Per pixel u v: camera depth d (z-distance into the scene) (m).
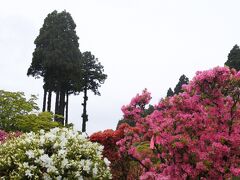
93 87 59.41
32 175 8.28
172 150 9.98
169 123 10.21
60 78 48.19
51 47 48.69
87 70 58.53
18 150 8.65
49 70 48.06
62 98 50.03
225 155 9.70
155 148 11.61
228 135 9.90
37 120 18.19
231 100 10.31
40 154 8.51
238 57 40.53
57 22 50.41
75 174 8.59
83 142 9.52
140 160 12.26
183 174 9.80
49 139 9.01
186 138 9.80
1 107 19.06
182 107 10.35
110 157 15.15
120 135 15.55
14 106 19.03
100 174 9.15
